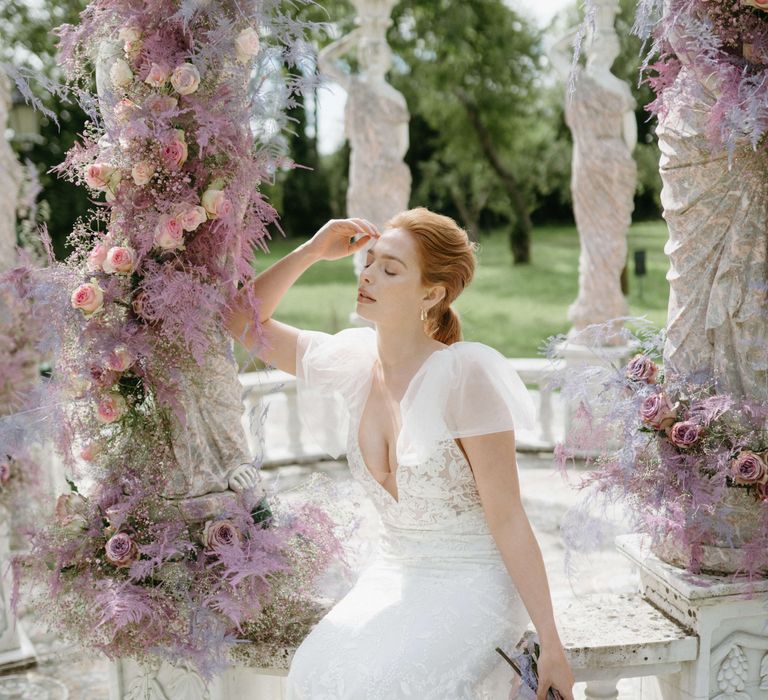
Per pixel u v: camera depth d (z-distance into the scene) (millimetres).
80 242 2371
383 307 2391
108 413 2340
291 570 2363
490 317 16922
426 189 23266
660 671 2482
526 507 5340
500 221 24500
